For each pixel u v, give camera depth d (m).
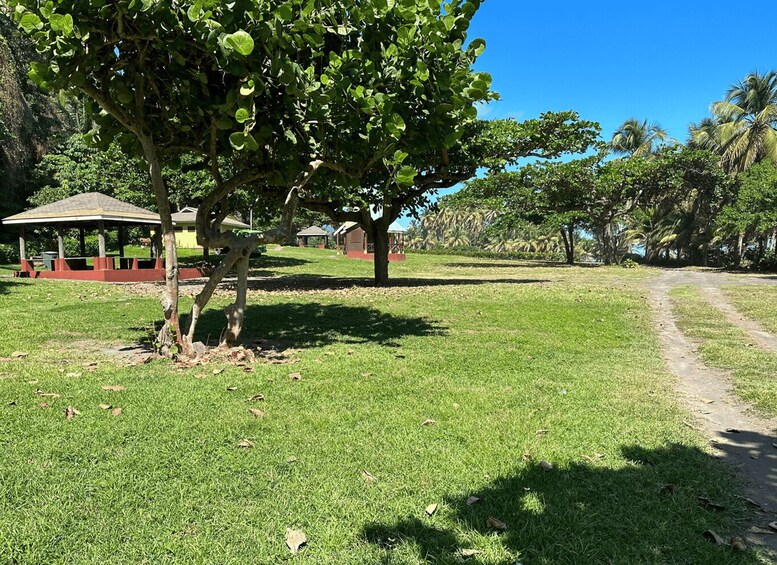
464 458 3.47
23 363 5.93
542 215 35.75
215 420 4.03
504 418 4.28
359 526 2.65
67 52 5.05
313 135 7.02
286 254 37.44
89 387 4.86
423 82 6.30
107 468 3.19
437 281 19.33
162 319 9.27
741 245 33.75
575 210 34.25
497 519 2.74
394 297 13.49
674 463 3.50
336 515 2.74
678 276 23.88
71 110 38.19
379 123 6.02
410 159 13.53
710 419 4.53
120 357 6.42
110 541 2.47
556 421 4.25
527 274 24.77
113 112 5.93
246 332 8.34
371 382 5.25
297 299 12.92
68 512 2.70
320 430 3.90
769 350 7.45
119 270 18.02
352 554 2.43
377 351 6.88
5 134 25.39
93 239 32.03
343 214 17.34
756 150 32.34
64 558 2.34
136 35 5.27
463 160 15.52
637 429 4.12
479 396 4.87
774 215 24.75
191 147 7.30
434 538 2.56
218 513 2.73
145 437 3.67
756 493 3.15
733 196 32.41
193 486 3.00
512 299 13.17
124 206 19.75
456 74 6.23
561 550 2.48
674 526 2.72
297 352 6.77
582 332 8.71
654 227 43.56
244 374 5.49
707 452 3.73
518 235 86.31
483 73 6.27
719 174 31.25
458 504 2.89
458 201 35.16
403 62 6.17
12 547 2.39
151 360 6.09
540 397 4.90
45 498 2.82
